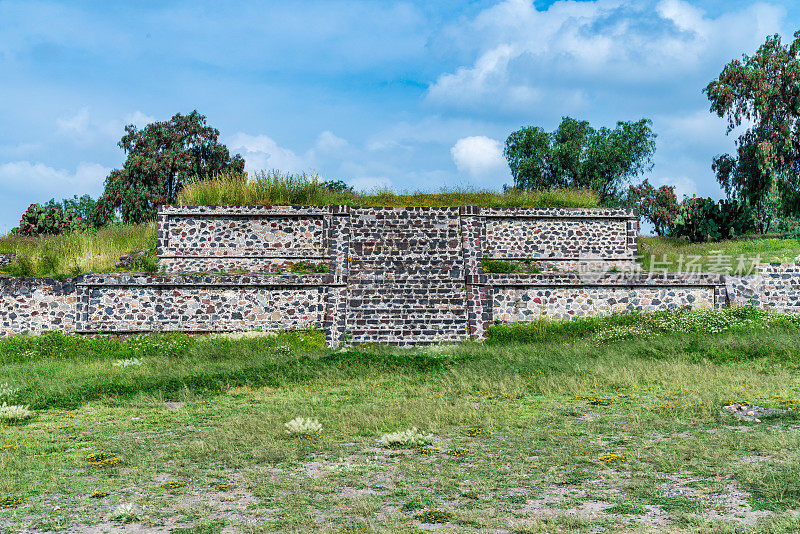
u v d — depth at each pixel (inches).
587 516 207.0
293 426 341.4
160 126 1867.6
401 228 894.4
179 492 243.3
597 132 2015.3
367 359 576.4
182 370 560.1
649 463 272.1
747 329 681.0
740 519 201.9
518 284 780.0
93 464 284.0
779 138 1481.3
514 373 516.4
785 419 340.2
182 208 896.3
